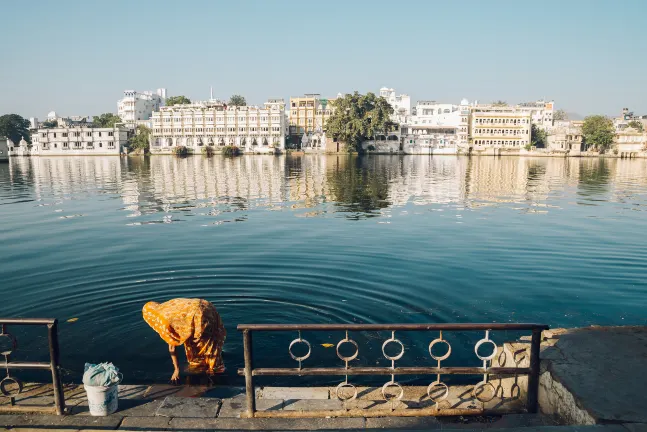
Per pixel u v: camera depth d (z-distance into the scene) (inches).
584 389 176.9
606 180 1696.6
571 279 430.0
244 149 4431.6
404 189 1346.0
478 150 4330.7
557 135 4254.4
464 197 1143.6
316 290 390.3
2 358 267.9
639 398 171.2
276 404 207.6
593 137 4092.0
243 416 196.9
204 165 2751.0
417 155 4333.2
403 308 350.6
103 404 198.2
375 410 197.2
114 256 513.0
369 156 4126.5
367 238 617.0
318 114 4778.5
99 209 932.0
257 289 391.9
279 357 269.4
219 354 254.8
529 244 579.5
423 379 244.7
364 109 4097.0
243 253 526.9
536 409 195.3
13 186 1478.8
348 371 191.5
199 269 456.1
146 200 1086.4
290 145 4660.4
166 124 4589.1
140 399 218.5
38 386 229.5
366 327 183.8
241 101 5570.9
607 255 522.9
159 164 2888.8
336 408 204.1
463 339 295.1
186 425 189.8
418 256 514.6
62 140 4389.8
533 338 189.8
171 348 246.5
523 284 414.0
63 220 786.8
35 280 419.8
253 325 186.9
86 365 205.3
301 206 969.5
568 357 202.5
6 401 212.7
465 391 221.3
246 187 1413.6
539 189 1357.0
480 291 393.4
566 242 591.5
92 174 2028.8
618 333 226.8
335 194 1214.3
